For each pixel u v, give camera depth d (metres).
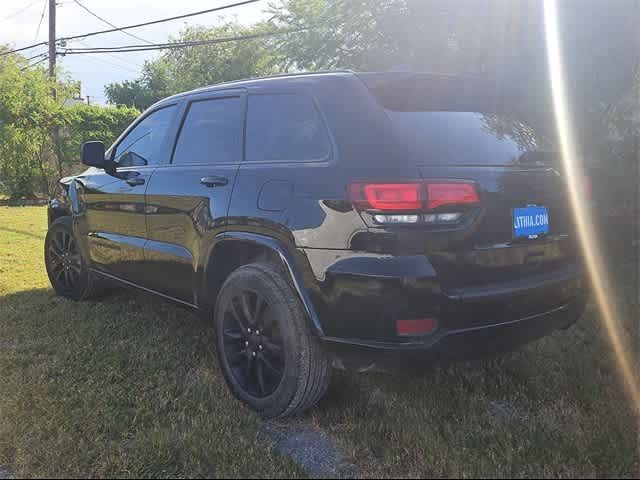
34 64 18.69
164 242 3.51
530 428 2.54
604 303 4.41
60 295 4.87
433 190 2.30
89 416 2.67
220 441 2.48
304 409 2.70
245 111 3.17
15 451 2.41
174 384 3.02
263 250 2.86
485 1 6.37
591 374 3.12
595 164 5.91
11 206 15.41
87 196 4.34
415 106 2.69
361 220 2.34
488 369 3.20
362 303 2.34
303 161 2.70
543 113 4.00
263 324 2.78
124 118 21.47
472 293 2.35
